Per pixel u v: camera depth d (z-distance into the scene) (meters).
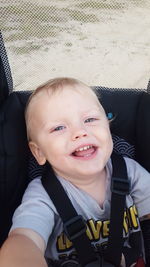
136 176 0.56
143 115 0.58
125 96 0.59
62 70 0.62
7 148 0.54
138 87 0.63
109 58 0.65
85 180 0.53
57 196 0.52
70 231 0.50
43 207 0.51
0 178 0.55
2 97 0.56
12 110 0.56
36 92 0.55
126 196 0.55
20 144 0.55
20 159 0.55
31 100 0.55
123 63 0.65
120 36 0.64
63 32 0.60
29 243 0.45
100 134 0.52
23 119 0.57
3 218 0.56
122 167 0.56
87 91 0.55
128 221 0.54
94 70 0.63
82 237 0.50
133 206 0.55
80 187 0.54
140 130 0.58
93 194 0.54
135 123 0.59
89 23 0.62
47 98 0.54
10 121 0.55
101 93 0.59
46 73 0.61
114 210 0.52
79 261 0.50
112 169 0.55
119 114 0.59
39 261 0.43
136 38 0.65
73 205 0.53
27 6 0.55
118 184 0.54
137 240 0.53
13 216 0.51
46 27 0.58
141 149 0.59
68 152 0.51
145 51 0.65
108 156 0.53
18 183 0.56
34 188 0.54
